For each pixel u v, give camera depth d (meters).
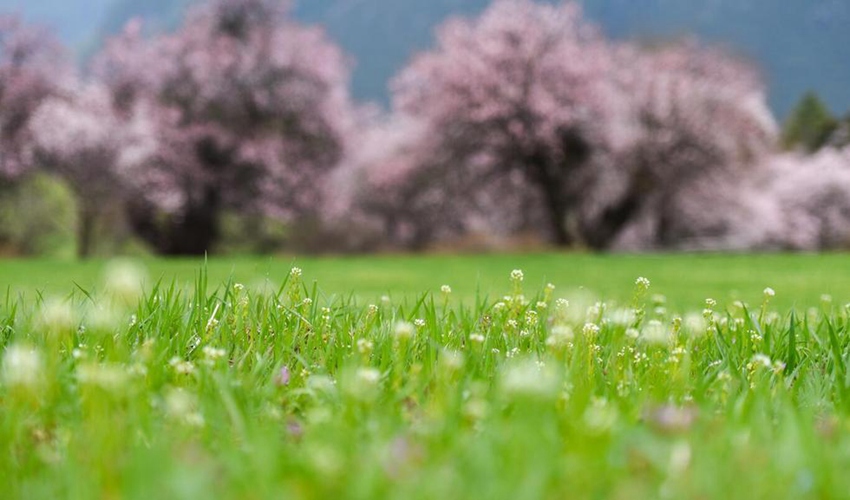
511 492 1.37
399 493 1.35
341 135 33.84
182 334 3.08
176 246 33.56
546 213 33.19
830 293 9.43
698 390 2.46
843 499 1.42
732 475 1.49
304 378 2.68
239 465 1.56
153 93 32.75
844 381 2.69
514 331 3.44
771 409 2.26
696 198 32.75
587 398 2.15
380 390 2.40
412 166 33.38
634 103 29.75
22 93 32.53
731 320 3.81
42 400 2.15
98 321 2.65
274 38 33.19
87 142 30.08
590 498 1.46
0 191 32.78
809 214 42.50
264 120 33.22
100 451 1.66
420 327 3.31
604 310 4.00
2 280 12.02
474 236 35.94
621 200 31.02
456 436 1.78
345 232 37.06
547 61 29.67
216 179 32.12
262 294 3.63
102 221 33.38
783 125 73.25
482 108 29.23
